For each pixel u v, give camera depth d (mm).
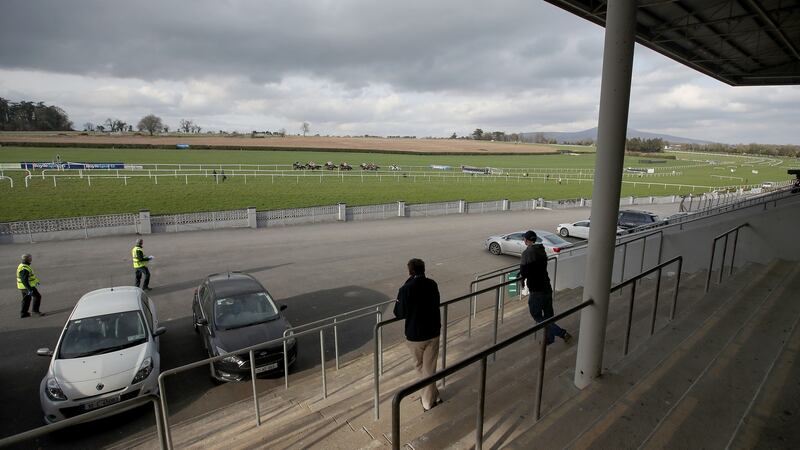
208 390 7160
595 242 3871
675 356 4344
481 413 3105
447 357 6234
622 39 3432
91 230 19094
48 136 115188
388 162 80500
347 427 4336
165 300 11609
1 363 8125
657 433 3125
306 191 36219
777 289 6078
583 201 36719
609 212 3758
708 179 65875
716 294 6168
